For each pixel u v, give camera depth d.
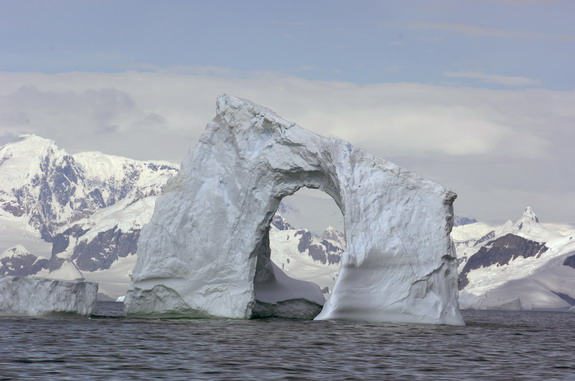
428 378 81.62
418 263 146.00
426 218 148.00
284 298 177.50
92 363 86.69
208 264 157.25
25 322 136.00
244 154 158.88
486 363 94.50
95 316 160.25
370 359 94.56
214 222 158.12
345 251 146.75
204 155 162.75
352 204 147.25
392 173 149.38
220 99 163.25
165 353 96.50
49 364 85.12
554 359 101.62
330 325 139.00
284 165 156.25
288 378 79.12
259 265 173.00
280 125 156.75
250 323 145.50
